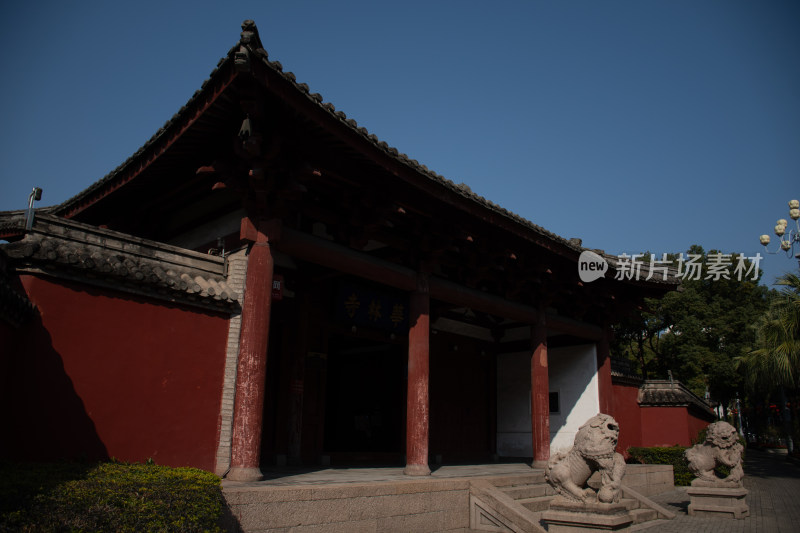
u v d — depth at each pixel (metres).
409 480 11.83
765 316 24.78
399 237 14.46
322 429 16.23
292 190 11.20
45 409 8.89
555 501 10.65
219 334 11.39
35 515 5.52
